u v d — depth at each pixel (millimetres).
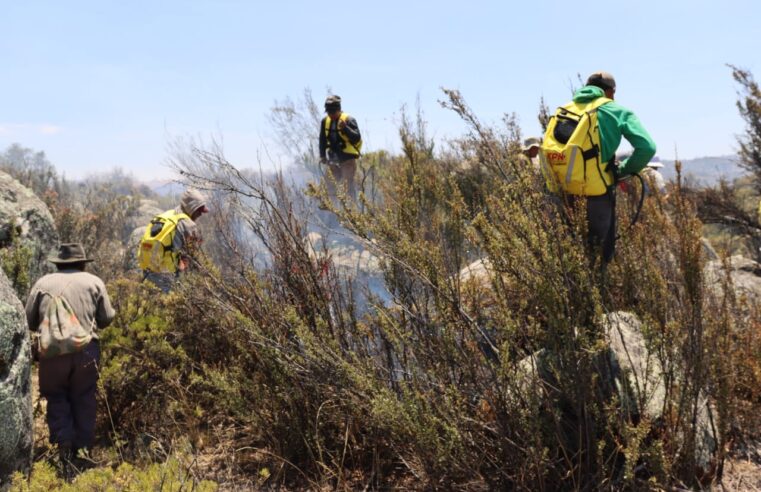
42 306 3912
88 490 2955
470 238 3309
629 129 3301
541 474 2887
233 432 4023
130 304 4590
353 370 3172
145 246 5043
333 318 3717
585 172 3338
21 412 3211
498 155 3365
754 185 9859
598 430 3070
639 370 3223
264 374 3758
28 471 3285
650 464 2852
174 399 4148
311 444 3588
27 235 5812
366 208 3670
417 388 3137
